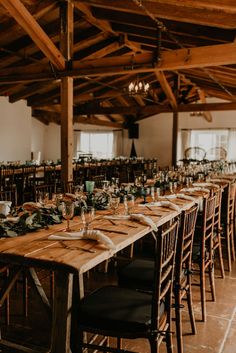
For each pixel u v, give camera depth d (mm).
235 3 3939
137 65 5688
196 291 3363
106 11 6527
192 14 4848
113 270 3805
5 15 6734
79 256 1758
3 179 6570
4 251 1830
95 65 5949
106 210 3061
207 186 5090
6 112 10266
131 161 11086
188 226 2379
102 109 12156
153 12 5109
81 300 1954
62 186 4973
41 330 2564
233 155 13336
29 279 2180
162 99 13438
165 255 1811
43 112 12836
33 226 2283
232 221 4270
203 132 13867
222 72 7930
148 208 3170
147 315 1810
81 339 1851
